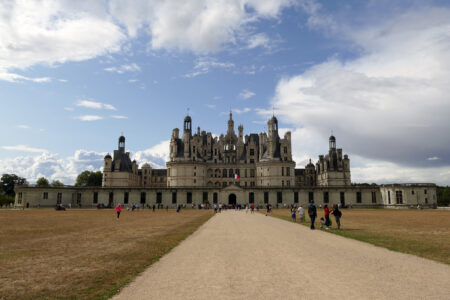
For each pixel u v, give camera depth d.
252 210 81.12
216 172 138.88
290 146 128.62
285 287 11.45
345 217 55.09
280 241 23.72
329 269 14.28
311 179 157.50
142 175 171.75
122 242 23.19
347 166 137.88
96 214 68.06
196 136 131.38
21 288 11.59
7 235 27.75
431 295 10.47
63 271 14.12
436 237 25.55
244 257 17.30
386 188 113.75
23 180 147.62
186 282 12.26
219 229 33.59
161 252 18.84
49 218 52.62
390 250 19.34
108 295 10.72
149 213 75.44
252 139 143.00
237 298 10.26
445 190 164.88
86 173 172.00
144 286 11.77
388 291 10.91
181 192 120.12
